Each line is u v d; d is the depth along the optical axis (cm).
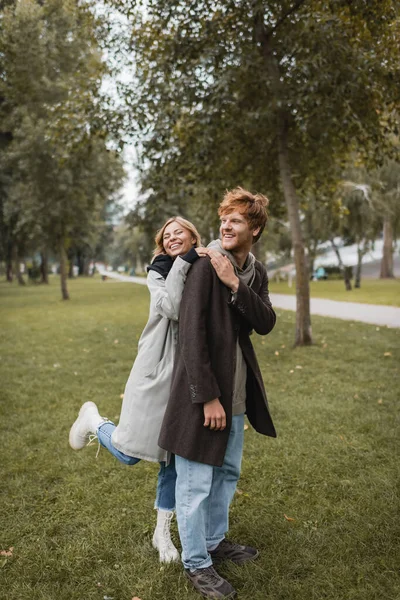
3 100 2061
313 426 467
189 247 253
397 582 238
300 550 265
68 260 4453
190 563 237
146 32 855
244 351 244
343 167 1025
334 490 336
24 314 1661
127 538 284
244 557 259
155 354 242
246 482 354
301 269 920
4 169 2533
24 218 2247
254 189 1030
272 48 826
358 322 1228
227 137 879
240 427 252
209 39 802
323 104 761
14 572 255
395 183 2175
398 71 782
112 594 237
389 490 330
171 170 944
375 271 4719
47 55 1797
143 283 4053
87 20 859
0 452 420
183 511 233
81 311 1703
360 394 577
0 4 1571
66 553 271
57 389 638
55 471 377
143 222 1780
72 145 930
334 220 2252
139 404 241
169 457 244
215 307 230
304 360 788
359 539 274
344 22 749
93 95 884
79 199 2141
